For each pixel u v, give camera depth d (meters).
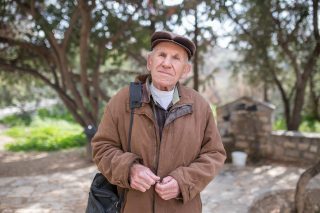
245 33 8.04
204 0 5.77
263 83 11.83
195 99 1.76
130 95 1.67
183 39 1.67
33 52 8.77
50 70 9.28
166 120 1.65
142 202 1.67
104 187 1.83
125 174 1.56
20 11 7.47
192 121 1.69
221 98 19.58
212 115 1.81
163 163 1.63
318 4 6.20
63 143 11.00
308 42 7.49
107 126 1.72
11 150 10.48
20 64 8.84
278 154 7.68
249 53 9.30
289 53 8.10
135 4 6.52
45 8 6.98
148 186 1.53
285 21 7.27
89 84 8.45
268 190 5.32
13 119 17.69
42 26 6.34
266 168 6.99
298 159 7.46
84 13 6.20
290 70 10.68
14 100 19.42
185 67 1.76
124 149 1.70
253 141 7.89
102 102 11.90
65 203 4.65
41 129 13.53
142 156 1.64
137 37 7.91
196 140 1.69
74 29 7.56
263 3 6.65
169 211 1.67
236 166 7.18
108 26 7.04
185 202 1.61
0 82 11.34
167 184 1.55
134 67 10.62
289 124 9.47
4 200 4.72
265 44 8.23
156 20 7.31
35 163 8.27
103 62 8.62
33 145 10.71
